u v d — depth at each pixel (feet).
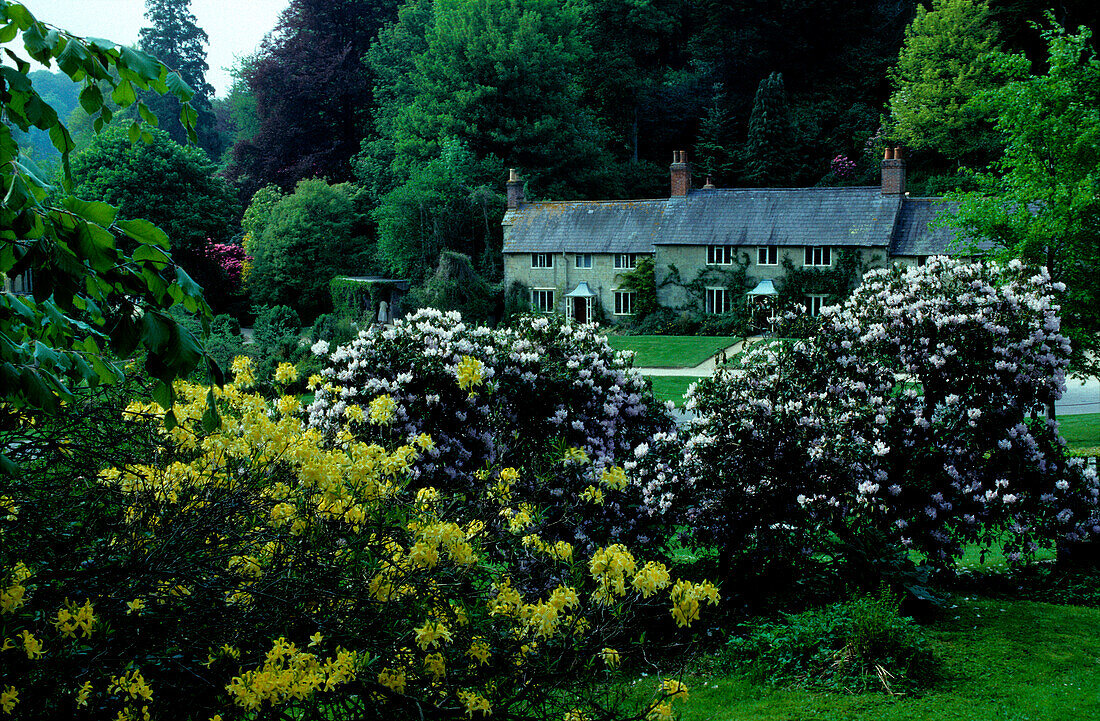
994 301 37.42
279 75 198.90
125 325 8.43
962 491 35.78
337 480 13.09
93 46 8.66
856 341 38.06
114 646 10.63
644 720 12.50
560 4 196.75
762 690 24.79
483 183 165.27
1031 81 62.85
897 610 26.86
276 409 15.40
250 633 11.46
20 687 9.63
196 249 150.82
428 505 14.76
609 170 188.55
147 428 13.48
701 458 34.17
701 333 146.20
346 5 210.18
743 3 207.00
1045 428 37.88
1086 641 28.07
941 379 37.19
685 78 217.97
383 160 185.88
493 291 152.66
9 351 8.13
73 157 141.59
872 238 136.26
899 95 173.06
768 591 33.32
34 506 11.16
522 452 33.81
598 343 40.19
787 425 33.78
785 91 198.39
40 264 8.16
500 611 12.78
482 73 173.27
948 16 165.68
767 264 144.46
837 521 33.45
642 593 13.10
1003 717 22.25
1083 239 60.59
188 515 12.09
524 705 14.16
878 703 23.52
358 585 12.09
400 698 11.62
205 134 256.52
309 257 160.86
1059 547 38.01
